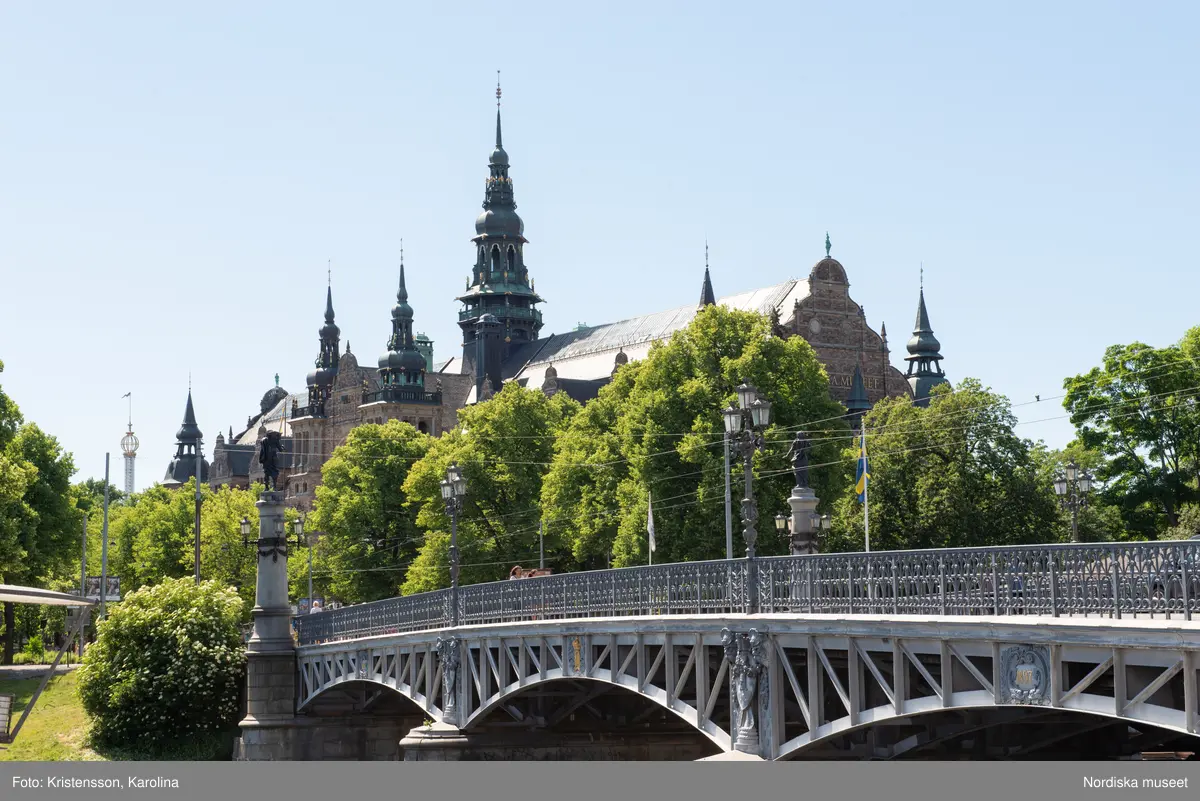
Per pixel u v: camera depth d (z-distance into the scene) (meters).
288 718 66.81
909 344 188.88
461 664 49.84
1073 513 57.00
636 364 93.31
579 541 86.81
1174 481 89.06
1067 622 24.92
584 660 42.00
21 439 98.31
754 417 37.41
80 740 71.50
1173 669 23.25
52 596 35.06
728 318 80.00
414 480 105.38
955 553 28.64
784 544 71.94
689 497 75.12
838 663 35.91
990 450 89.88
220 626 72.44
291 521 122.62
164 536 133.75
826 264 146.12
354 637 61.50
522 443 105.38
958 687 28.62
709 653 39.53
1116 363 92.12
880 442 91.50
